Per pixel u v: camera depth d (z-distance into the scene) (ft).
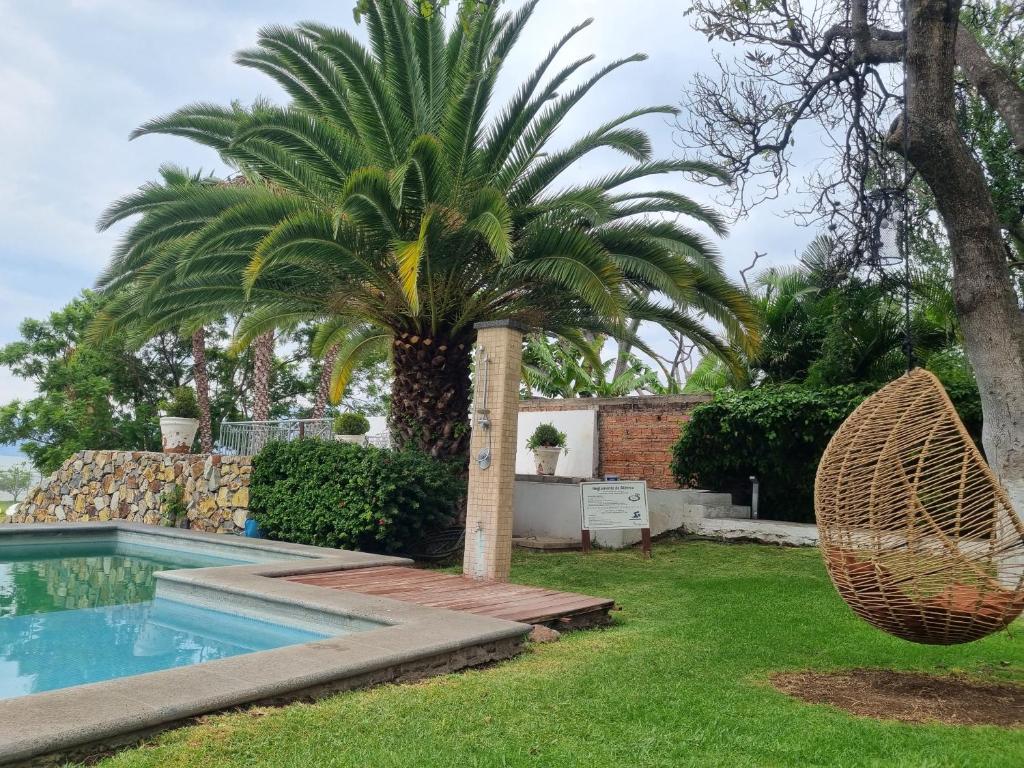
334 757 10.05
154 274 33.01
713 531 37.09
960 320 19.30
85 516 48.80
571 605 21.02
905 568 13.60
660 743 10.95
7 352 74.74
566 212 31.89
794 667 16.37
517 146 34.17
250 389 87.30
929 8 18.54
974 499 13.44
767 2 28.19
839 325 38.99
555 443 46.78
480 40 33.30
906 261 16.38
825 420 35.50
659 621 21.50
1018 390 17.97
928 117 18.67
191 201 32.63
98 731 9.84
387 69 32.60
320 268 33.47
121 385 79.66
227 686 11.94
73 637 19.70
